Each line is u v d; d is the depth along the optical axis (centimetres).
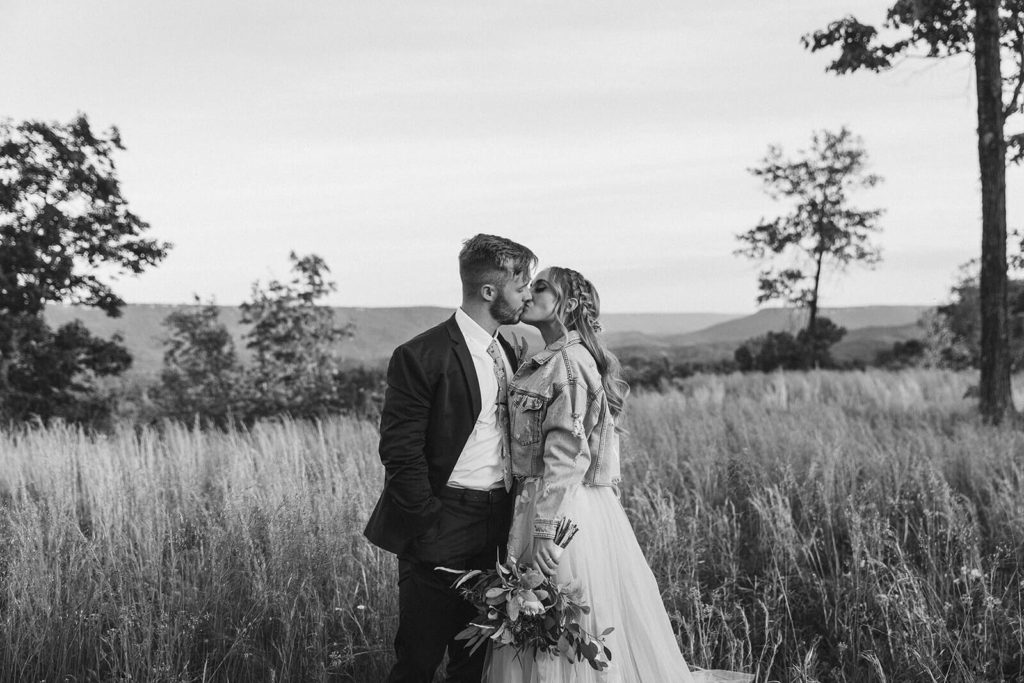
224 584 415
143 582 407
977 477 611
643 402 1223
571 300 309
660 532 479
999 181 1038
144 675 345
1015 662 365
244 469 602
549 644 283
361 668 372
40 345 1956
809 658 341
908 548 497
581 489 306
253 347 1509
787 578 441
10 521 457
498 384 310
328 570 438
